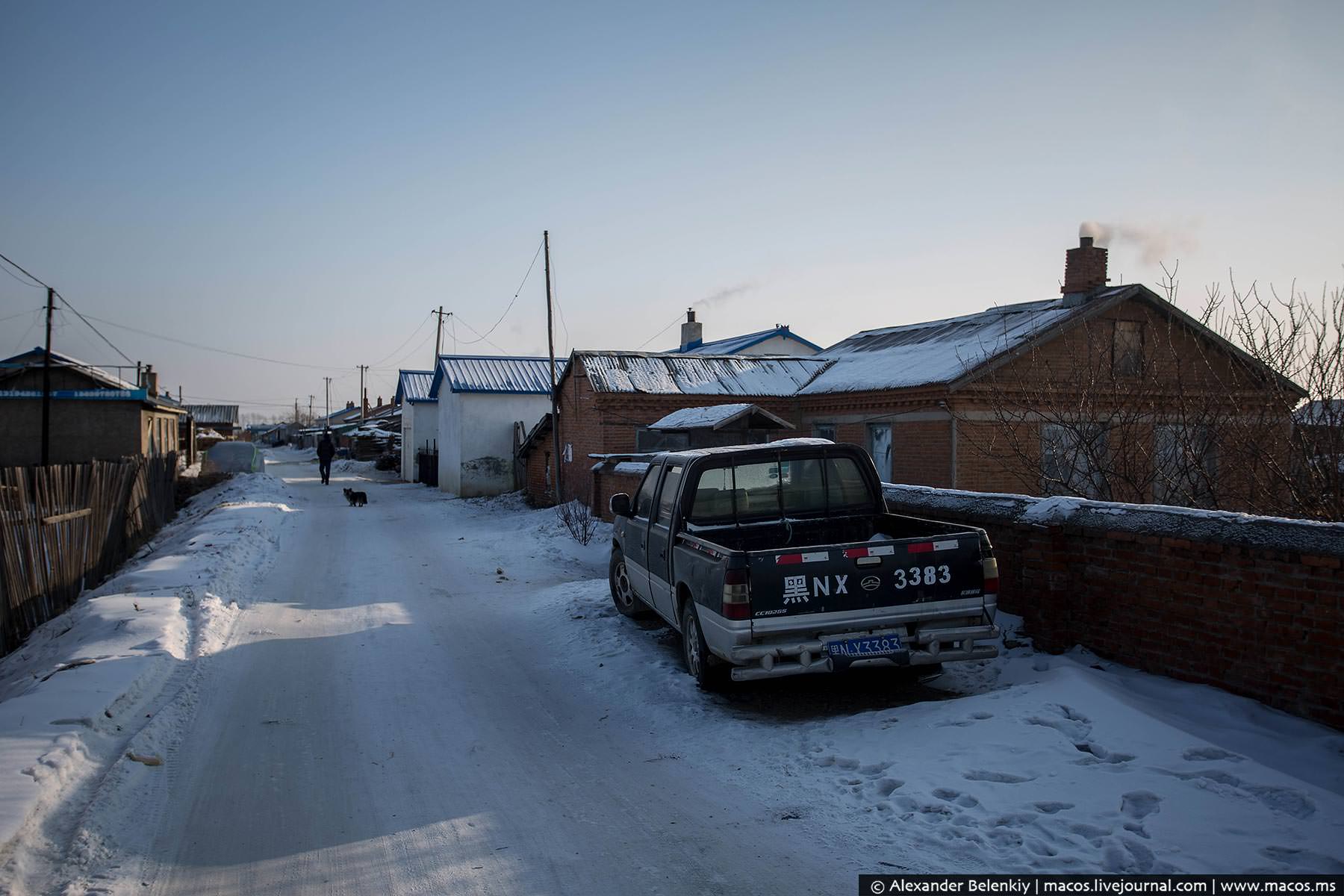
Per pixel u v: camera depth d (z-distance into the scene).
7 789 4.66
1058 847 3.84
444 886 3.86
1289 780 4.12
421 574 13.78
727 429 18.06
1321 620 5.02
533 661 8.23
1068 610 6.94
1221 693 5.53
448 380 33.38
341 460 59.88
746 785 4.95
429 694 7.14
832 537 7.61
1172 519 6.04
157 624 8.92
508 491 32.09
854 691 6.72
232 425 96.19
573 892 3.76
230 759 5.61
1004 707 5.52
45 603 11.64
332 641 9.14
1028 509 7.28
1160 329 18.25
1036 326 18.30
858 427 20.45
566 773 5.29
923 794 4.48
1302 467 7.70
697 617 6.68
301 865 4.10
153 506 20.22
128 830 4.52
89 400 28.44
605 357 23.77
